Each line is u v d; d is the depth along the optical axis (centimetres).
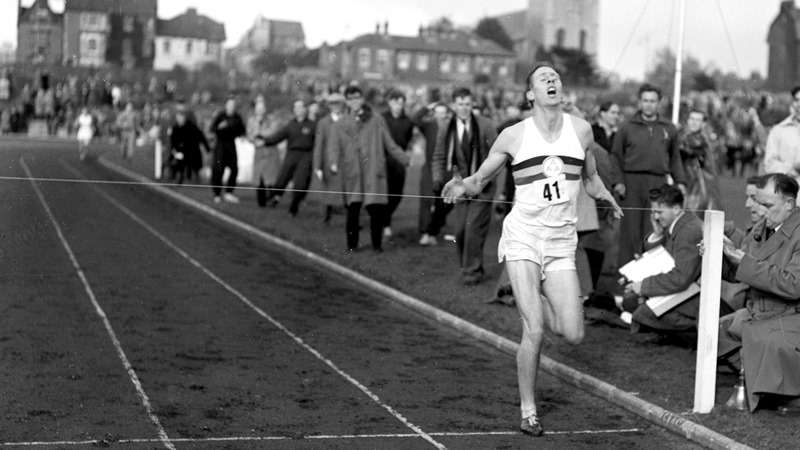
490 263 1284
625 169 1103
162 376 736
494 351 860
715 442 606
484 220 1125
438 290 1097
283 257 1352
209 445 586
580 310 646
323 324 946
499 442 611
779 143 1030
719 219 652
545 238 642
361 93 1366
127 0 3975
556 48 6412
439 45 7338
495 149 652
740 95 3369
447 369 792
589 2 6512
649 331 866
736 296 819
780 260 695
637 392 709
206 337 869
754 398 661
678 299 841
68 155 2541
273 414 653
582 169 668
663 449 608
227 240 1480
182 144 2411
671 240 859
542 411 684
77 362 765
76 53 3897
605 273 1162
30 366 747
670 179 1205
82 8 3030
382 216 1370
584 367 784
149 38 4731
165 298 1030
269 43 4119
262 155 1911
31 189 1223
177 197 2016
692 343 851
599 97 3688
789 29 3903
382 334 913
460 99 1160
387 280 1156
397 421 648
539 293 641
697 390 661
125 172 2422
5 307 942
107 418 631
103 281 1095
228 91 4181
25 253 1191
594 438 627
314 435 612
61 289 1038
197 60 4875
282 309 1008
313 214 1800
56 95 3953
